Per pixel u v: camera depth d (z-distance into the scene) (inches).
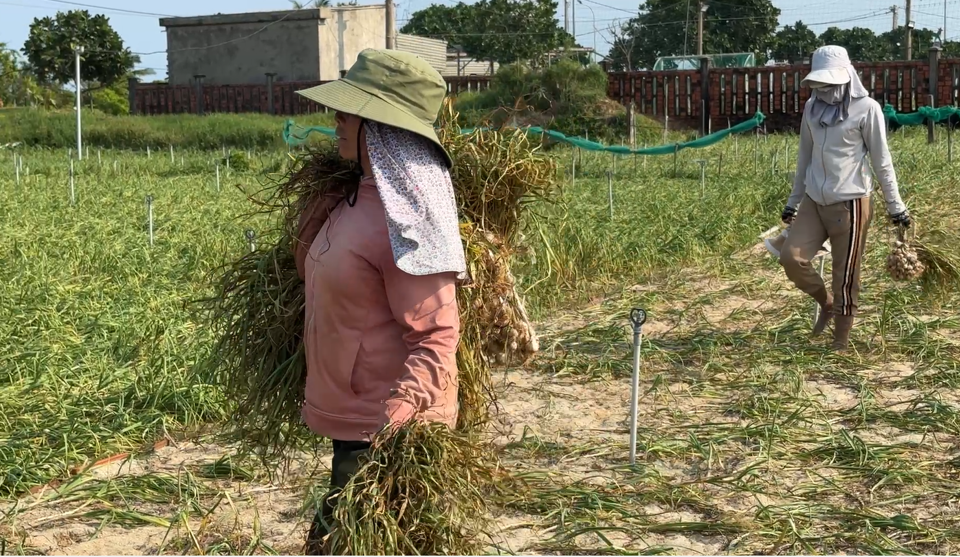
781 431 203.6
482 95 1062.4
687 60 1521.9
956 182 594.6
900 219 257.6
